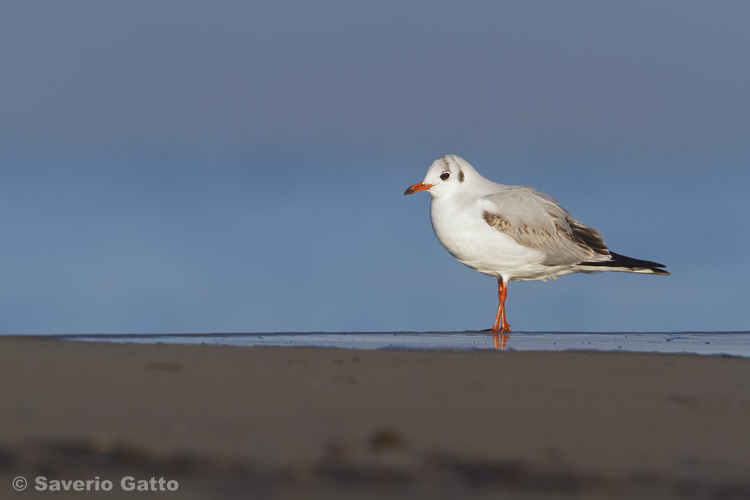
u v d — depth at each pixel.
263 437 6.72
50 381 8.55
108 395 7.98
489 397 8.59
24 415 7.12
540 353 12.67
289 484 5.70
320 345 13.69
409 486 5.74
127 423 6.98
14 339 13.03
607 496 5.70
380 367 10.47
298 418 7.38
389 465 6.14
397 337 16.70
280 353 11.69
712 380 10.37
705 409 8.36
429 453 6.46
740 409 8.41
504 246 20.73
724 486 5.93
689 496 5.73
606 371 10.80
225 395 8.20
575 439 7.02
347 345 13.88
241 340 14.98
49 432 6.66
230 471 5.93
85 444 6.39
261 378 9.23
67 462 6.03
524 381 9.70
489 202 20.89
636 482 5.97
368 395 8.48
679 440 7.08
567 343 15.70
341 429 7.05
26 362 9.73
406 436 6.93
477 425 7.38
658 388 9.59
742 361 12.41
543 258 21.08
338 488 5.66
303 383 9.02
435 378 9.70
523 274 21.55
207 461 6.11
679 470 6.25
